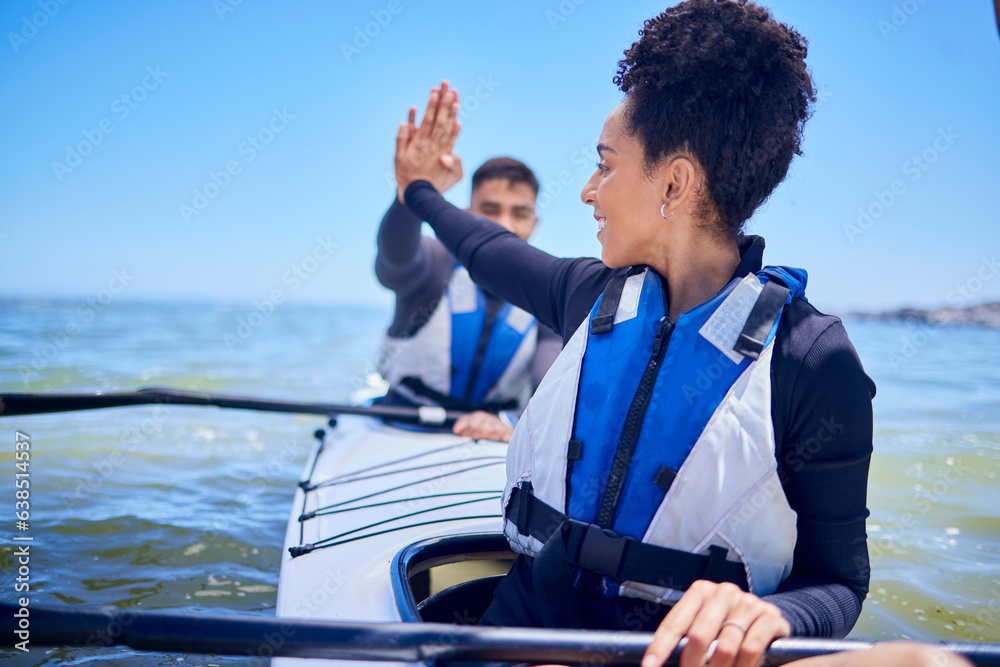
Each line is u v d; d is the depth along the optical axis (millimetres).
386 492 1788
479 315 2562
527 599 966
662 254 983
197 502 2738
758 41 888
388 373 2768
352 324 22281
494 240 1358
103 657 1617
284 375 7043
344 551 1387
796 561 914
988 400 5273
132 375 6355
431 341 2588
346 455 2258
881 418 4438
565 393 975
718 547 852
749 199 928
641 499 877
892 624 1717
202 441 3785
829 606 837
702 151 903
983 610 1787
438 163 1630
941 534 2314
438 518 1531
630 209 964
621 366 938
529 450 997
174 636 783
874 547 2203
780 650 741
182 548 2268
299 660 984
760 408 847
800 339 860
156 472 3139
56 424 4086
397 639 781
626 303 981
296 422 4480
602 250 1034
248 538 2381
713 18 898
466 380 2588
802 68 920
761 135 897
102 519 2484
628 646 763
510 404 2664
